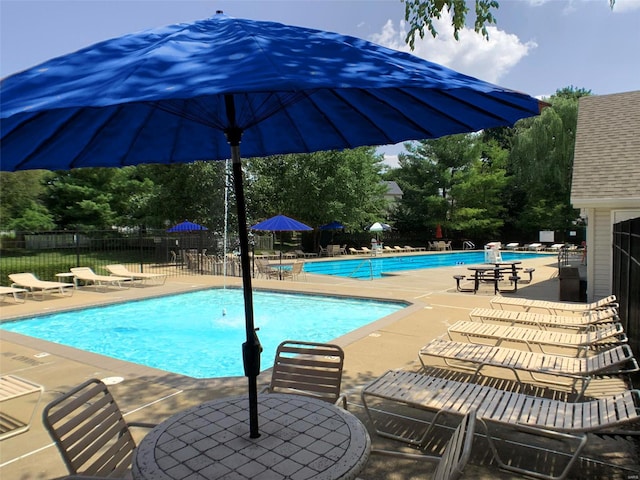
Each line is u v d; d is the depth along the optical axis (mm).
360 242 37344
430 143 38688
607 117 14742
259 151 4043
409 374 4617
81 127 2764
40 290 14047
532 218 38219
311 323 10828
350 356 6656
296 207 29000
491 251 21750
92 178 32281
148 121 3309
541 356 5258
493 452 3584
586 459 3686
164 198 25922
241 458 2287
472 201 38938
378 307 12250
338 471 2164
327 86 1384
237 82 1348
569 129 36562
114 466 2783
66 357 6711
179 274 18406
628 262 5988
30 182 30391
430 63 2291
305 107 3436
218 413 2859
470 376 5648
